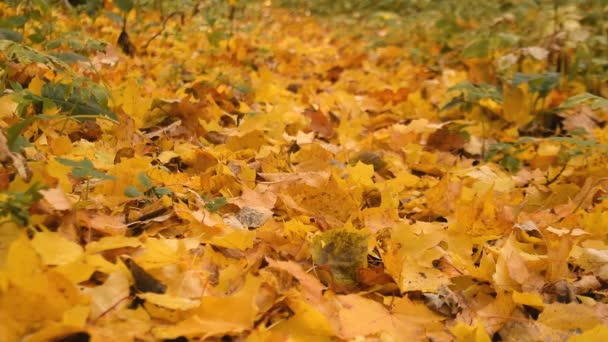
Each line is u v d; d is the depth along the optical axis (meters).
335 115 2.08
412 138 1.85
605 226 1.29
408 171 1.64
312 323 0.94
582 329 1.02
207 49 2.48
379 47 3.62
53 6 2.20
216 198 1.20
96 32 2.34
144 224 1.10
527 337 1.01
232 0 2.83
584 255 1.17
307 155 1.55
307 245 1.09
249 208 1.21
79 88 1.33
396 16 3.99
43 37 1.58
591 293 1.13
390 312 1.01
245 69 2.53
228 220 1.17
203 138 1.59
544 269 1.14
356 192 1.34
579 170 1.64
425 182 1.50
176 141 1.52
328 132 1.89
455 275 1.12
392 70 3.12
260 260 1.05
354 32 4.34
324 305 0.98
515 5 3.33
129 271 0.94
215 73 2.13
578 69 2.32
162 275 0.96
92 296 0.89
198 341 0.89
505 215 1.24
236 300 0.91
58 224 0.99
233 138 1.56
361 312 0.98
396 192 1.40
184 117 1.65
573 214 1.31
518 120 1.99
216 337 0.90
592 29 2.62
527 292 1.08
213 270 1.02
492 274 1.10
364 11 5.06
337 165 1.51
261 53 2.77
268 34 3.65
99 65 1.78
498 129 2.05
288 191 1.27
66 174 1.15
